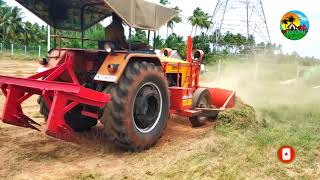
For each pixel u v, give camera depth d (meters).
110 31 5.24
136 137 4.79
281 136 5.42
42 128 5.93
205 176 3.91
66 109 4.20
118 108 4.57
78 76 5.20
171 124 6.81
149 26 4.99
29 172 4.07
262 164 4.32
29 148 4.90
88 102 4.36
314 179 3.99
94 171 4.13
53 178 3.91
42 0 5.34
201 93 6.59
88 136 5.62
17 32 46.94
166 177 3.89
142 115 4.99
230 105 6.91
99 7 5.54
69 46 5.90
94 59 5.22
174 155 4.66
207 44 29.12
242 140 5.25
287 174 4.06
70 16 5.62
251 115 6.42
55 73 4.80
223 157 4.51
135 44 5.36
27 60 31.11
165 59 6.27
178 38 29.83
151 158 4.55
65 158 4.59
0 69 19.17
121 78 4.67
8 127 5.89
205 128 6.52
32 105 8.12
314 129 6.23
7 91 4.58
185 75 6.61
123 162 4.49
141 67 4.84
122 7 4.57
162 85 5.21
